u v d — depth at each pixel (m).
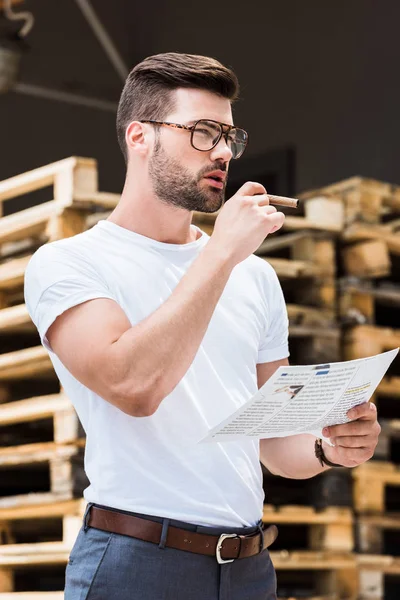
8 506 4.29
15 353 4.39
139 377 2.30
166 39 7.91
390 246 4.78
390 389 4.66
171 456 2.43
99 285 2.49
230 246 2.39
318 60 7.09
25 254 4.73
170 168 2.54
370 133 6.79
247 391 2.59
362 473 4.53
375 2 6.84
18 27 7.44
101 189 7.85
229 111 2.59
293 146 7.15
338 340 4.62
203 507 2.42
